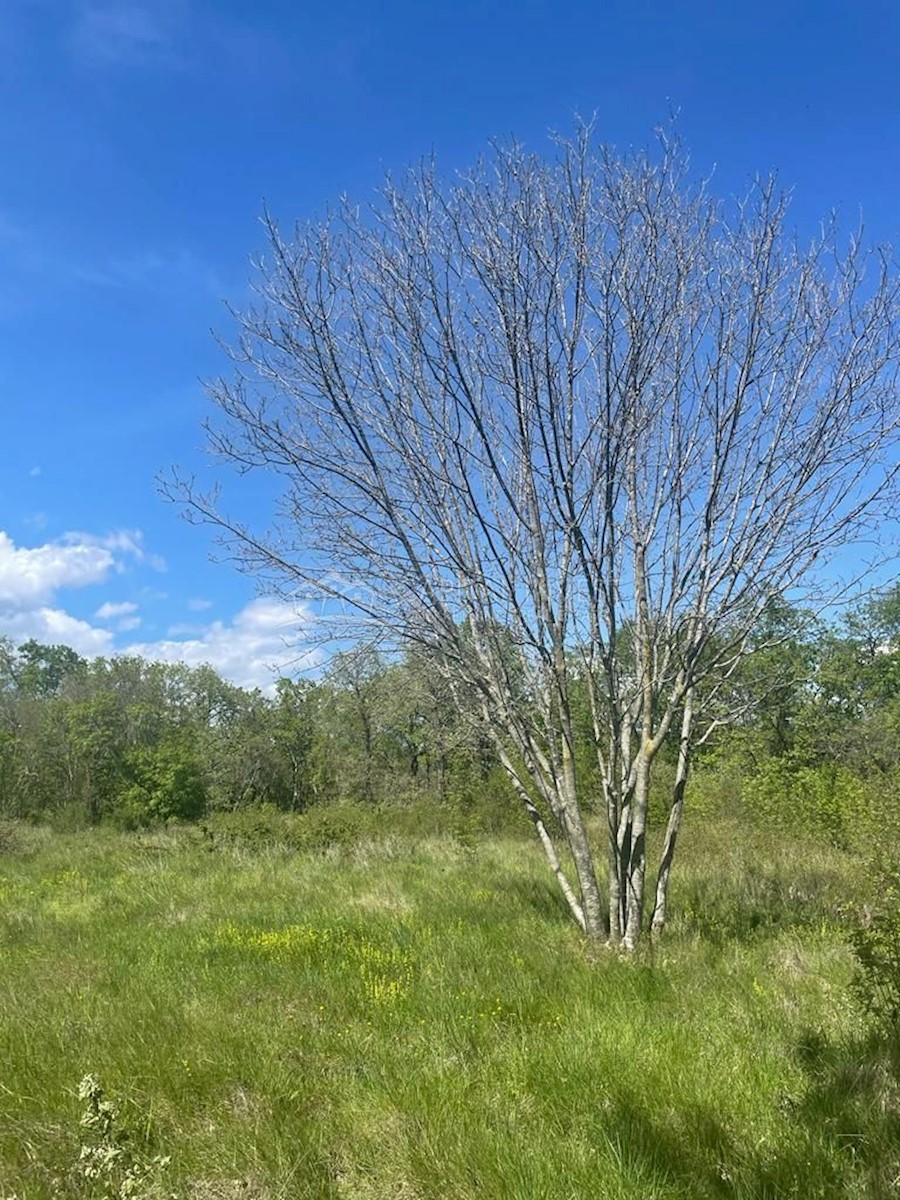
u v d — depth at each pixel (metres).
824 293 7.54
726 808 15.09
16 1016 5.66
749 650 7.77
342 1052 5.02
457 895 9.59
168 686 42.06
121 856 15.37
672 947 7.09
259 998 6.09
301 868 12.36
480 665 8.04
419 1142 3.84
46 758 28.64
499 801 16.80
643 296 7.41
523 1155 3.66
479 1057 4.91
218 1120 4.23
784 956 6.61
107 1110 3.76
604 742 7.82
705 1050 4.81
